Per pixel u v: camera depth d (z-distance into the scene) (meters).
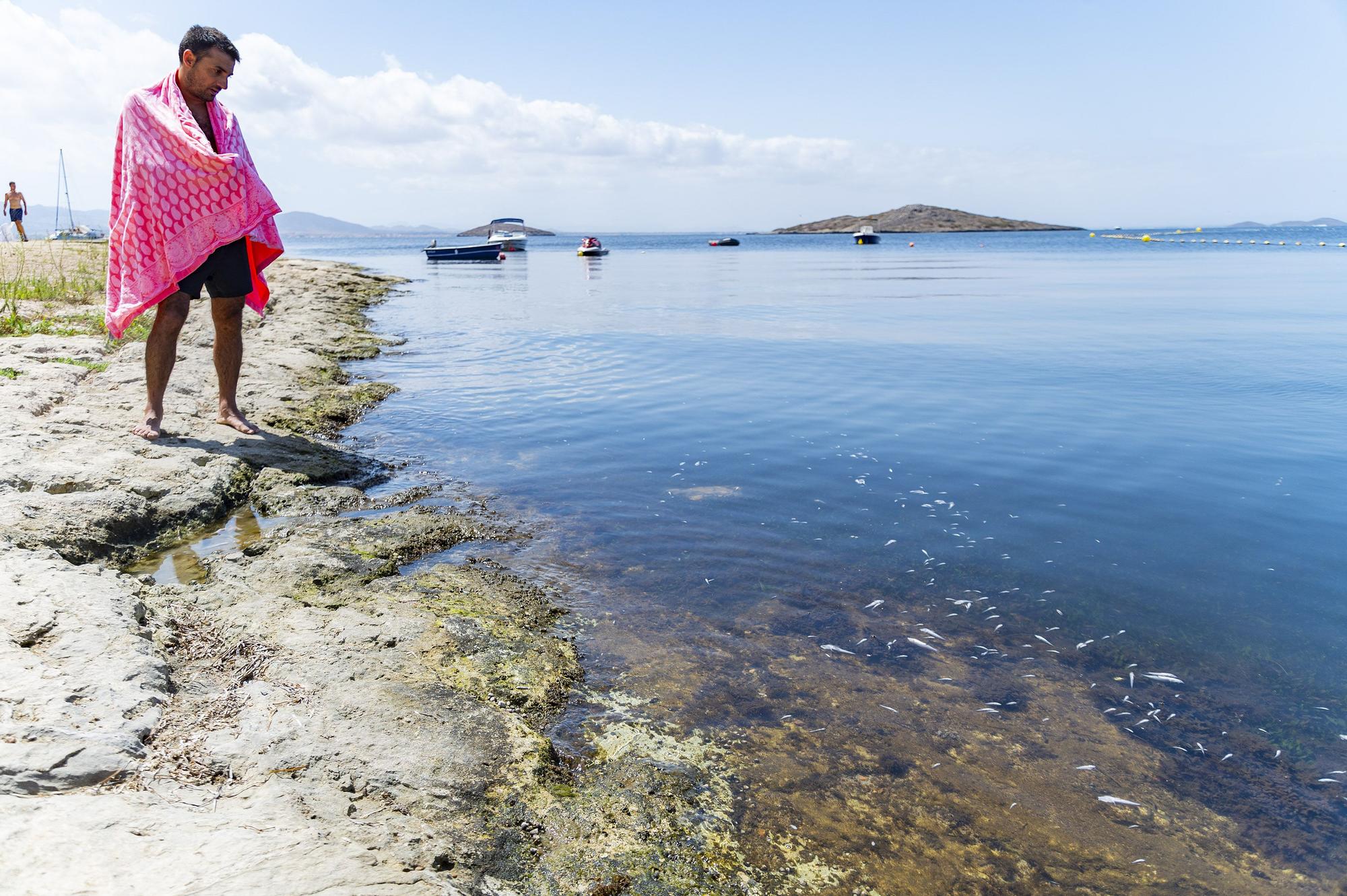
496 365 12.69
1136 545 5.63
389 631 4.03
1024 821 3.11
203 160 5.86
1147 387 10.81
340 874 2.16
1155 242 100.50
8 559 3.81
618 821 2.96
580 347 14.58
